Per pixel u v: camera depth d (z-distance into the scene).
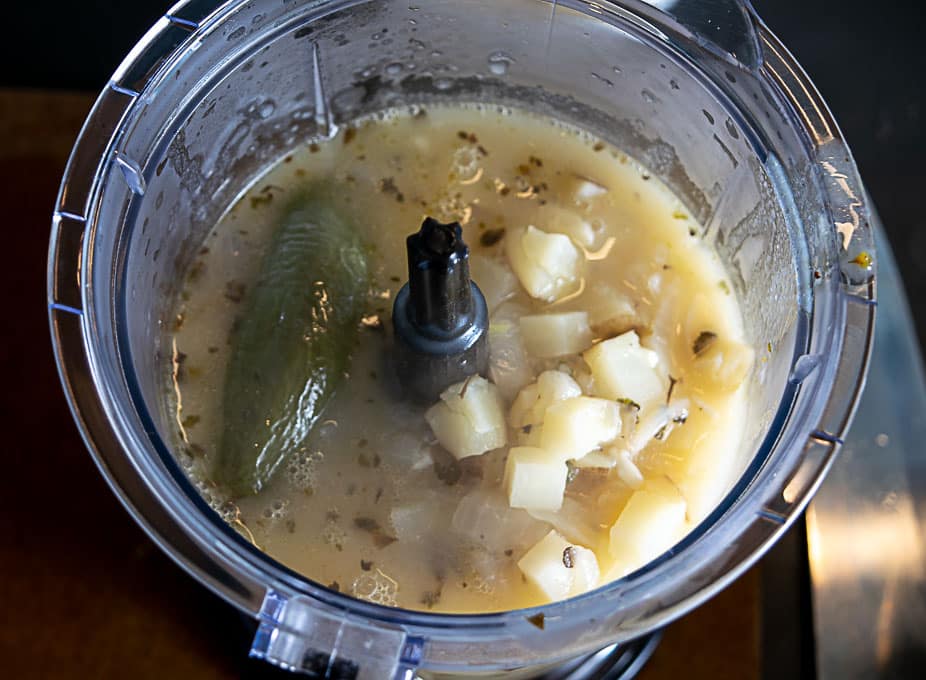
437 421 0.31
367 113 0.36
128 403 0.27
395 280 0.33
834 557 0.38
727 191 0.33
